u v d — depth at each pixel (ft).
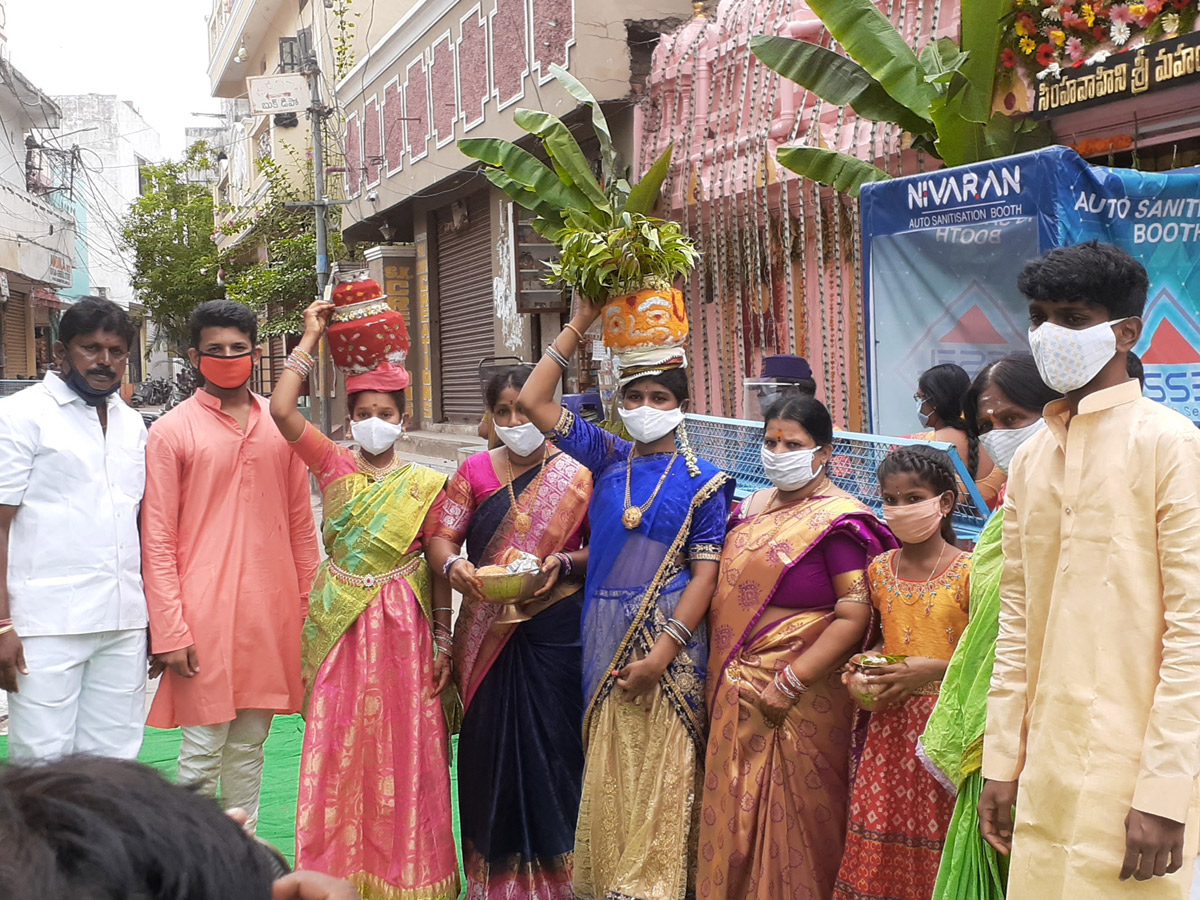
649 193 21.85
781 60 19.25
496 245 40.45
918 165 20.18
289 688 12.31
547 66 31.32
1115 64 16.29
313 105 50.49
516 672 11.48
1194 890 8.27
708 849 9.92
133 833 2.08
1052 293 6.77
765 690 9.77
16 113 74.69
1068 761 6.72
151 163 138.82
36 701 10.93
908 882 8.94
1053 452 7.21
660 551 10.60
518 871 11.23
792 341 23.90
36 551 10.99
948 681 8.32
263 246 74.13
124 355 11.46
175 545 11.79
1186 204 14.24
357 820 11.09
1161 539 6.48
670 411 10.83
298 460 12.69
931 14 20.52
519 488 11.79
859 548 9.88
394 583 11.55
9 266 67.31
